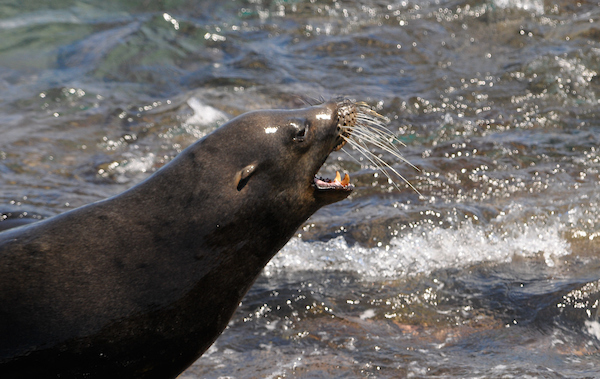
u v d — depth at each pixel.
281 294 28.30
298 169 21.39
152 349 19.73
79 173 38.97
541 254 31.48
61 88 48.03
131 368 19.70
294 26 59.16
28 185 37.22
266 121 21.11
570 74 49.41
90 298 18.77
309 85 49.09
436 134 42.81
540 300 27.59
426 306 27.66
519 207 34.62
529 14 59.56
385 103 46.28
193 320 20.06
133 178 38.81
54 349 18.50
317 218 34.28
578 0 61.56
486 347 25.05
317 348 25.05
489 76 50.12
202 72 50.97
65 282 18.70
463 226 33.28
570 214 34.09
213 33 56.97
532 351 24.73
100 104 46.41
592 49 52.03
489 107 46.06
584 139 41.91
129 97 47.59
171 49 54.09
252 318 26.81
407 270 30.31
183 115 45.12
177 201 19.89
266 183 20.70
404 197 36.09
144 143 42.22
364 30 58.09
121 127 43.88
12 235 19.39
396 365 23.88
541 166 39.06
